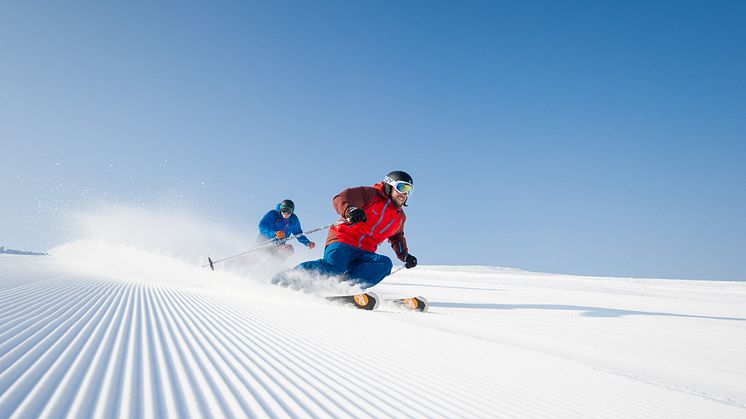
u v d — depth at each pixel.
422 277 17.69
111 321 2.44
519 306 6.36
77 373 1.42
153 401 1.23
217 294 4.94
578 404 1.63
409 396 1.55
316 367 1.83
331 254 5.77
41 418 1.04
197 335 2.28
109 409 1.14
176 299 3.91
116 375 1.44
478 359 2.31
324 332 2.76
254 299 4.68
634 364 2.66
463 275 21.75
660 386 2.10
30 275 4.80
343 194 5.46
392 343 2.57
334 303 4.96
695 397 1.93
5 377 1.31
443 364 2.12
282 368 1.76
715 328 4.67
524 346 2.97
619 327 4.39
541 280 18.08
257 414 1.22
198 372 1.58
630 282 19.89
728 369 2.69
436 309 5.41
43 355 1.60
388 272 5.96
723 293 13.83
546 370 2.18
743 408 1.82
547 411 1.51
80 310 2.73
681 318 5.60
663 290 14.26
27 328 2.04
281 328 2.77
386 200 5.70
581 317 5.15
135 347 1.86
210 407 1.23
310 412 1.28
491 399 1.60
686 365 2.74
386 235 5.93
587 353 2.91
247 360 1.84
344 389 1.56
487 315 4.91
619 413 1.56
